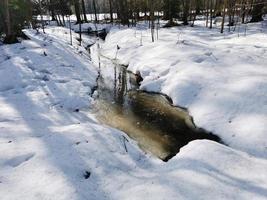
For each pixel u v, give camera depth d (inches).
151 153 298.5
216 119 334.6
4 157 238.7
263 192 200.8
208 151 253.9
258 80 368.2
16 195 197.6
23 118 335.3
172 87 432.8
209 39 697.0
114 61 671.1
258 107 324.8
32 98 404.8
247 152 273.4
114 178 224.1
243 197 197.0
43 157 239.8
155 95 454.9
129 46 714.2
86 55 701.9
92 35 1076.5
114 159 250.1
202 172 225.1
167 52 562.9
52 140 267.3
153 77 492.4
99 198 202.5
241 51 515.2
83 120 358.6
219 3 1146.0
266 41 590.2
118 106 422.0
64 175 217.9
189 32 820.0
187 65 472.7
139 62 578.2
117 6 1359.5
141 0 1197.1
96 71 583.2
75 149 251.0
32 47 617.3
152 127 358.0
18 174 219.8
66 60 579.8
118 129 353.1
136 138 332.2
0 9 674.2
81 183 213.0
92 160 240.7
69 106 398.0
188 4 1050.7
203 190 203.8
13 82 452.1
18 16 775.7
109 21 1413.6
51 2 1402.6
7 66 504.1
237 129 306.8
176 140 326.0
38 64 523.2
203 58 493.4
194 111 370.0
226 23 970.1
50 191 201.6
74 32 1061.8
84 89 462.3
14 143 262.2
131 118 384.2
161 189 207.2
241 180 215.9
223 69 439.2
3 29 697.6
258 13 908.0
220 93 371.9
